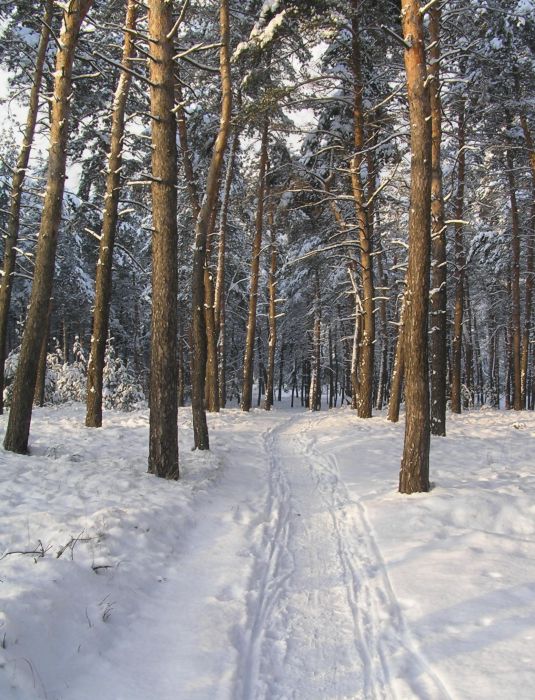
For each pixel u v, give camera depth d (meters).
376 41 11.62
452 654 3.54
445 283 12.72
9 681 2.83
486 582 4.50
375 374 35.38
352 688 3.39
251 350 20.61
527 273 21.69
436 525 6.03
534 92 16.09
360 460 10.40
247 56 9.29
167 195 7.78
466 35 12.35
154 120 7.74
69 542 4.59
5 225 18.34
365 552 5.65
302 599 4.66
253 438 13.98
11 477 6.68
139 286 27.52
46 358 19.95
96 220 19.20
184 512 6.44
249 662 3.69
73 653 3.41
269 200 20.34
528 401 39.69
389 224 19.41
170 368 7.88
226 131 10.44
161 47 7.71
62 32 8.48
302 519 7.00
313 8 8.84
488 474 8.30
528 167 17.58
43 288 8.49
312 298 27.72
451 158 16.06
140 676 3.40
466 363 28.23
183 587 4.73
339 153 15.10
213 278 19.88
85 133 14.55
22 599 3.52
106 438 10.73
